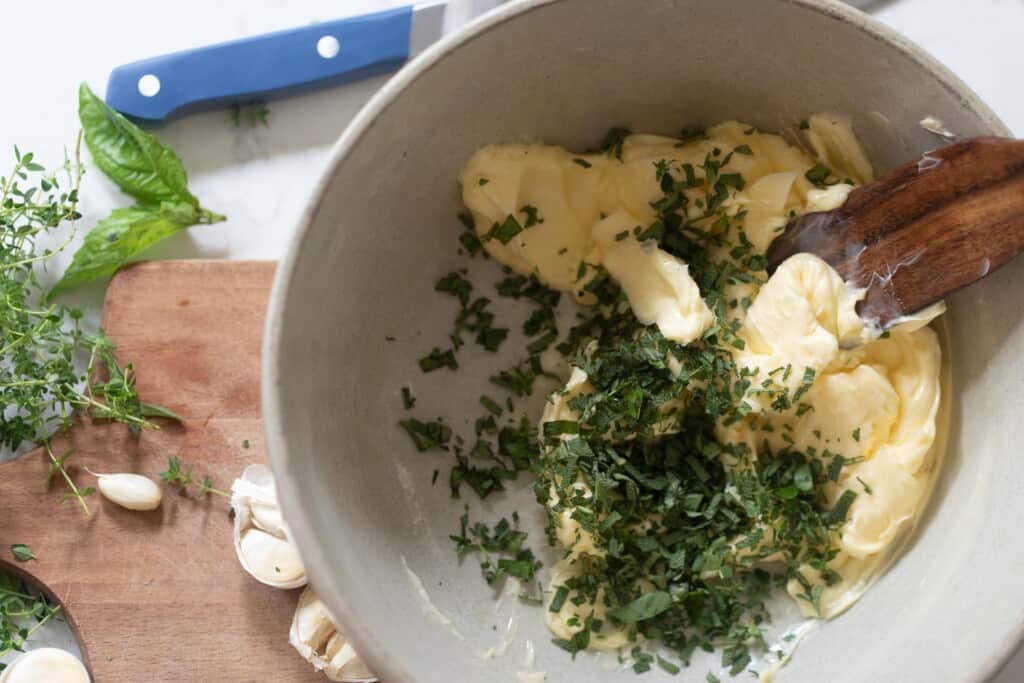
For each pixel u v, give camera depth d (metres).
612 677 0.44
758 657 0.44
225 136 0.48
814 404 0.43
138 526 0.45
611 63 0.42
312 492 0.39
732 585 0.44
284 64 0.47
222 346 0.46
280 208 0.48
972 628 0.40
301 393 0.39
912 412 0.43
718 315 0.43
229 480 0.46
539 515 0.45
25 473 0.45
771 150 0.44
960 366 0.43
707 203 0.44
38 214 0.45
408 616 0.42
